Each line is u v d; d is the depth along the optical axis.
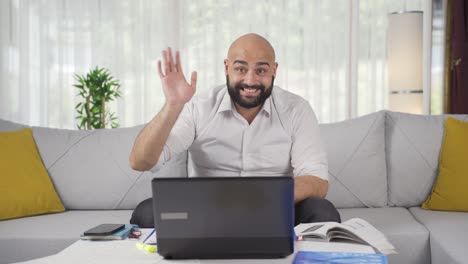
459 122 2.65
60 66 4.84
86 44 4.88
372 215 2.48
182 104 1.90
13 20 4.77
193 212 1.42
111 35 4.90
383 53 4.86
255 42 2.18
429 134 2.69
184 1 4.91
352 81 4.89
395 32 4.50
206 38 4.92
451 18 4.77
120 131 2.79
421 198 2.66
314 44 4.88
